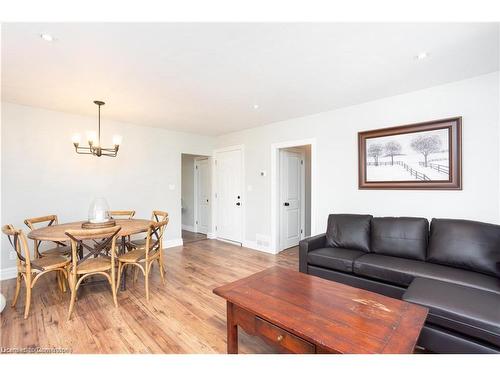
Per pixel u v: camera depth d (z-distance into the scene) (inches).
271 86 106.1
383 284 90.2
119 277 104.2
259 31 67.6
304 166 201.5
